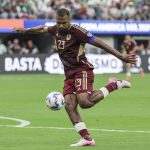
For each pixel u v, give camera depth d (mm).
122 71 93938
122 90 62688
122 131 32094
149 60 95625
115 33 102938
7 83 72375
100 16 103875
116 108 45219
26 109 44562
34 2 100938
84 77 26172
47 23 98500
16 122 36562
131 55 25609
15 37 100812
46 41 102312
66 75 26609
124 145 26859
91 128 33469
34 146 26625
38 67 90812
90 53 100312
